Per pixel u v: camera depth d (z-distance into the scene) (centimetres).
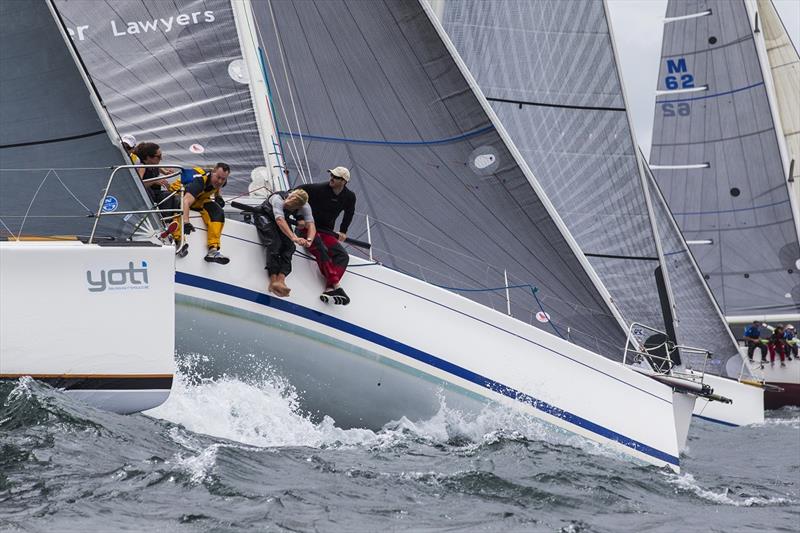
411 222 4778
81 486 2600
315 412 3731
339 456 3319
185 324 3544
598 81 6203
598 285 4712
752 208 10231
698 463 4528
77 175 3347
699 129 10362
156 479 2711
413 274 4741
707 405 7112
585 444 4006
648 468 3828
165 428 3231
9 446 2783
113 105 4297
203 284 3556
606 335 4716
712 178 10338
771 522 3062
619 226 6162
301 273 3700
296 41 4875
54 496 2516
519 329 3969
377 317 3788
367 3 4847
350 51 4866
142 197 3381
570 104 6234
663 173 10488
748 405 7162
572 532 2691
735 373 7938
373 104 4856
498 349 3931
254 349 3628
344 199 3747
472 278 4725
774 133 10112
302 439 3634
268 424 3591
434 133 4819
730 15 10175
